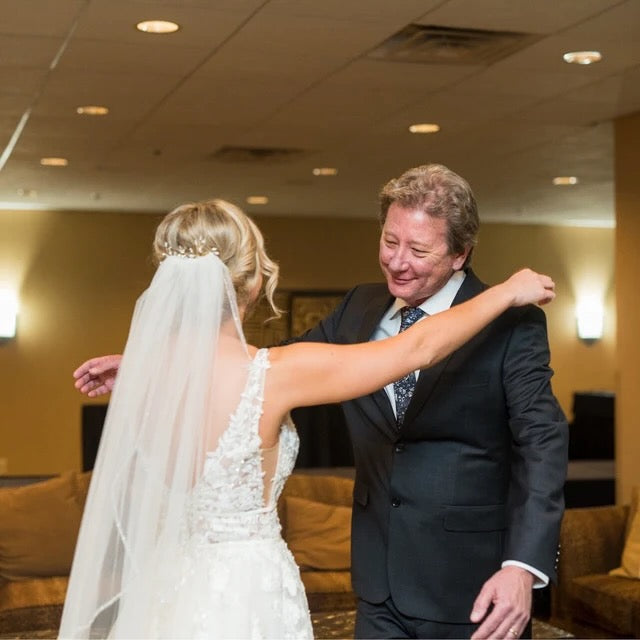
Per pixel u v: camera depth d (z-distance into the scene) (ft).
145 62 18.31
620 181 23.35
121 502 7.36
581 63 18.34
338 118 23.24
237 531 7.34
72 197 36.83
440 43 17.15
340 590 18.38
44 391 40.16
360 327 9.05
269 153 27.78
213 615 7.19
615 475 25.90
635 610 17.26
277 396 7.24
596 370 45.83
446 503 8.54
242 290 7.63
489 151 27.50
